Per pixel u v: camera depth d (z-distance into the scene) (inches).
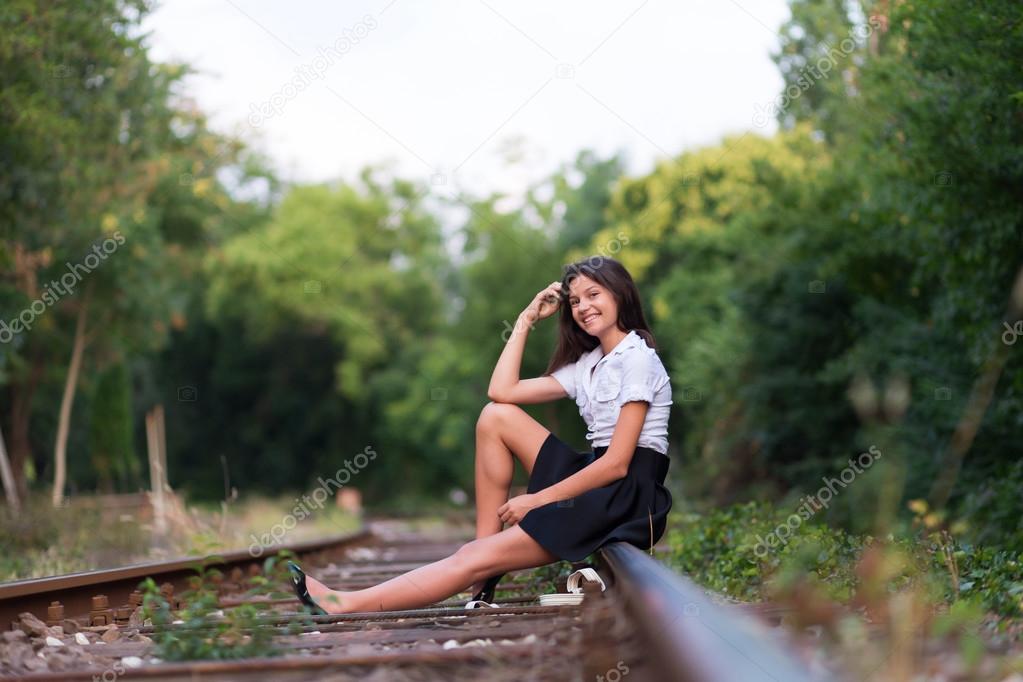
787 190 733.9
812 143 775.7
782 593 126.7
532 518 235.1
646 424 242.8
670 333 1341.0
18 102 548.4
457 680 154.2
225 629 185.2
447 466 2285.9
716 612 129.0
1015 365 457.7
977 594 215.9
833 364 745.6
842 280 780.0
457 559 234.2
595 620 173.0
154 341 1042.1
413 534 1048.8
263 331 2265.0
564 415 1798.7
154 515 580.7
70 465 1236.5
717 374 938.7
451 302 2532.0
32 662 182.4
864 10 516.7
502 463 251.4
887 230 557.6
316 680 158.2
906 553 241.4
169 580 322.3
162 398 2278.5
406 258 2486.5
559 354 259.1
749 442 879.7
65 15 567.2
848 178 622.2
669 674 123.7
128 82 689.0
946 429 543.5
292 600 296.5
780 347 845.8
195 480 2369.6
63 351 994.1
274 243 2247.8
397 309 2432.3
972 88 404.5
